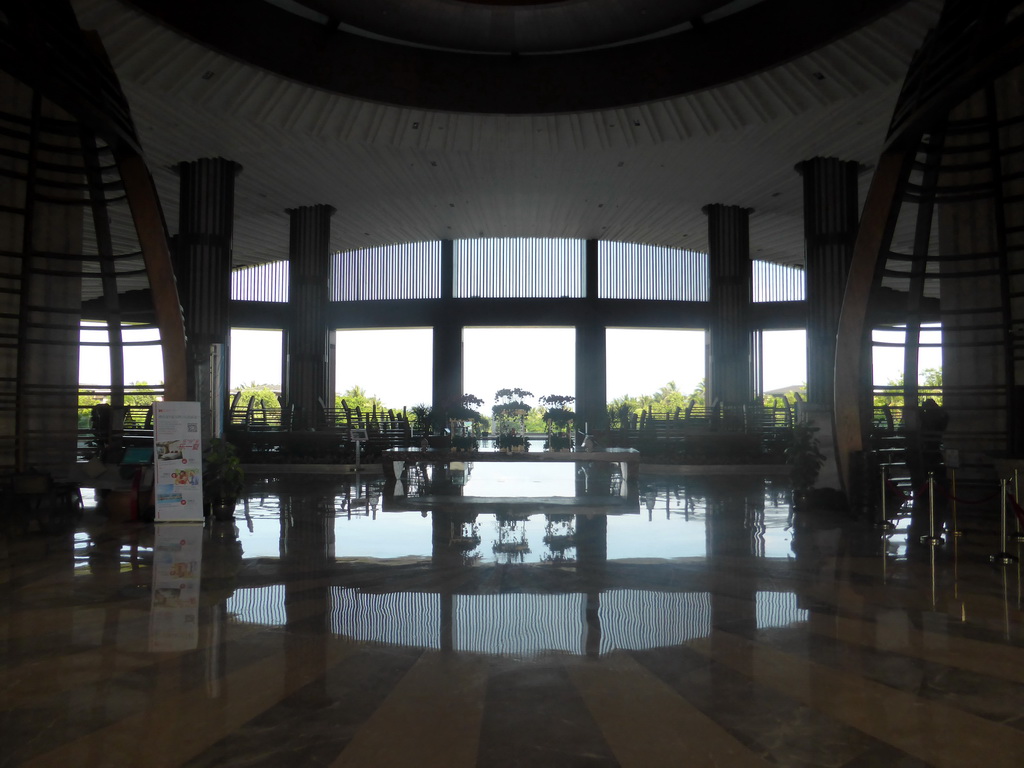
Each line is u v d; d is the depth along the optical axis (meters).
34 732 2.70
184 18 11.81
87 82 7.84
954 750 2.55
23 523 7.87
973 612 4.39
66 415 10.02
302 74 13.75
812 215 16.73
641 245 27.59
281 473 15.55
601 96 14.94
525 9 12.88
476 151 16.66
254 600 4.68
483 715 2.86
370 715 2.85
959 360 10.09
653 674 3.31
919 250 8.98
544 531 7.54
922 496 8.78
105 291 9.33
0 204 9.56
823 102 13.65
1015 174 8.50
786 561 5.97
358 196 20.08
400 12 13.03
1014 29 6.27
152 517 8.16
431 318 27.36
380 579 5.30
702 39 14.06
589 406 26.97
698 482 13.48
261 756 2.50
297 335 20.62
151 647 3.71
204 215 16.56
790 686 3.16
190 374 8.95
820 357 16.48
